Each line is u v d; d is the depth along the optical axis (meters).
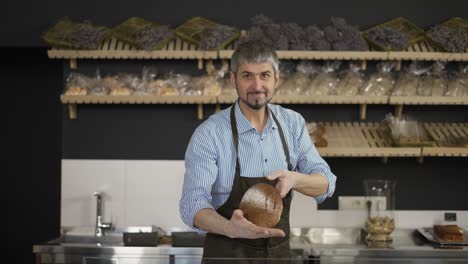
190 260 2.18
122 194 4.49
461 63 4.50
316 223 4.46
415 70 4.35
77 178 4.50
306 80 4.29
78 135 4.52
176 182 4.50
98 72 4.41
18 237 5.36
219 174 2.59
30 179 5.35
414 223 4.50
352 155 4.19
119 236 4.28
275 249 2.55
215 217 2.32
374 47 4.37
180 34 4.32
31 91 5.30
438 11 4.52
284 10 4.52
